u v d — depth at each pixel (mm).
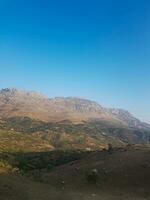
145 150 59500
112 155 58312
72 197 38031
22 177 45344
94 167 52281
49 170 63562
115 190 42688
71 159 103062
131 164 50406
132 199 38344
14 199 33406
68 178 49500
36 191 38250
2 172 44312
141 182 44250
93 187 44188
